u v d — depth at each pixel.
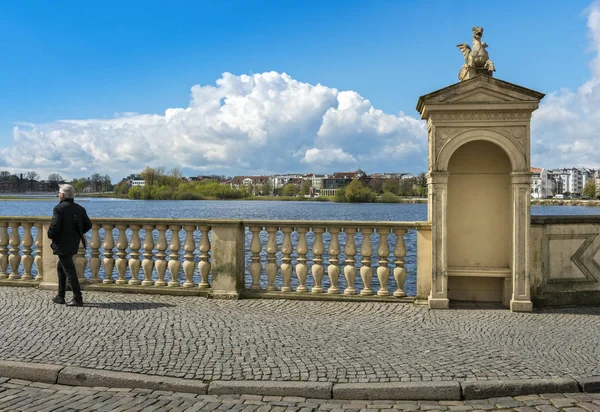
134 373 5.77
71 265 8.79
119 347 6.58
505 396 5.43
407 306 8.95
